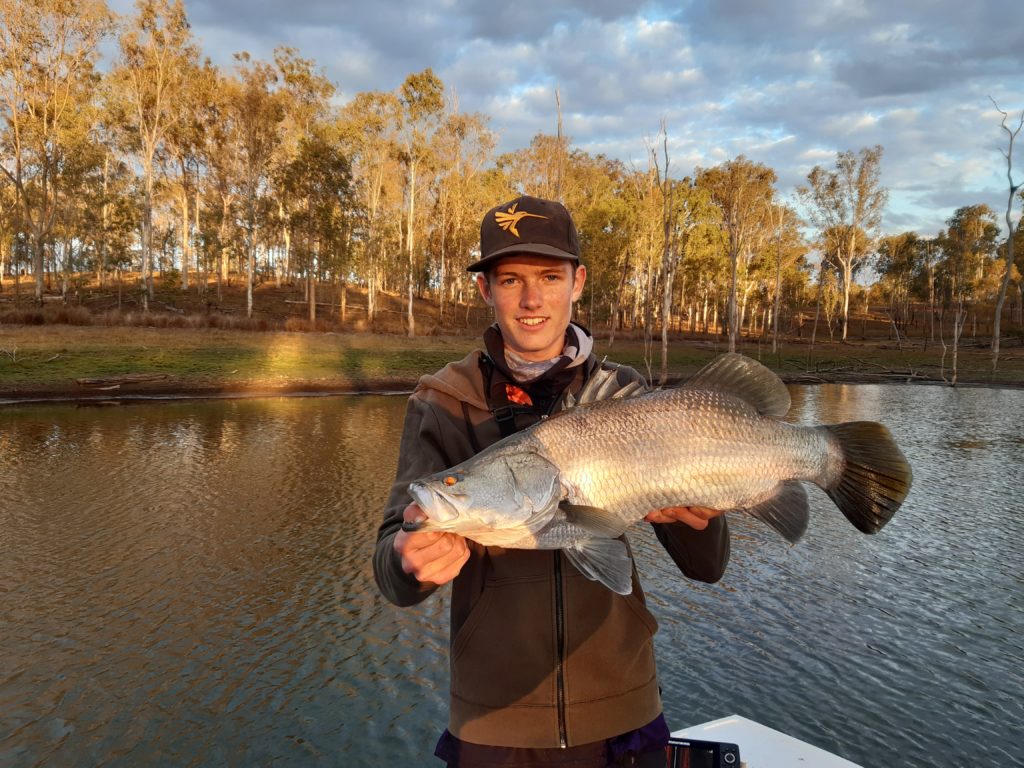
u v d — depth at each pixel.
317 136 51.69
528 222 2.08
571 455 1.95
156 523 11.99
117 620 8.30
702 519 2.08
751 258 69.00
